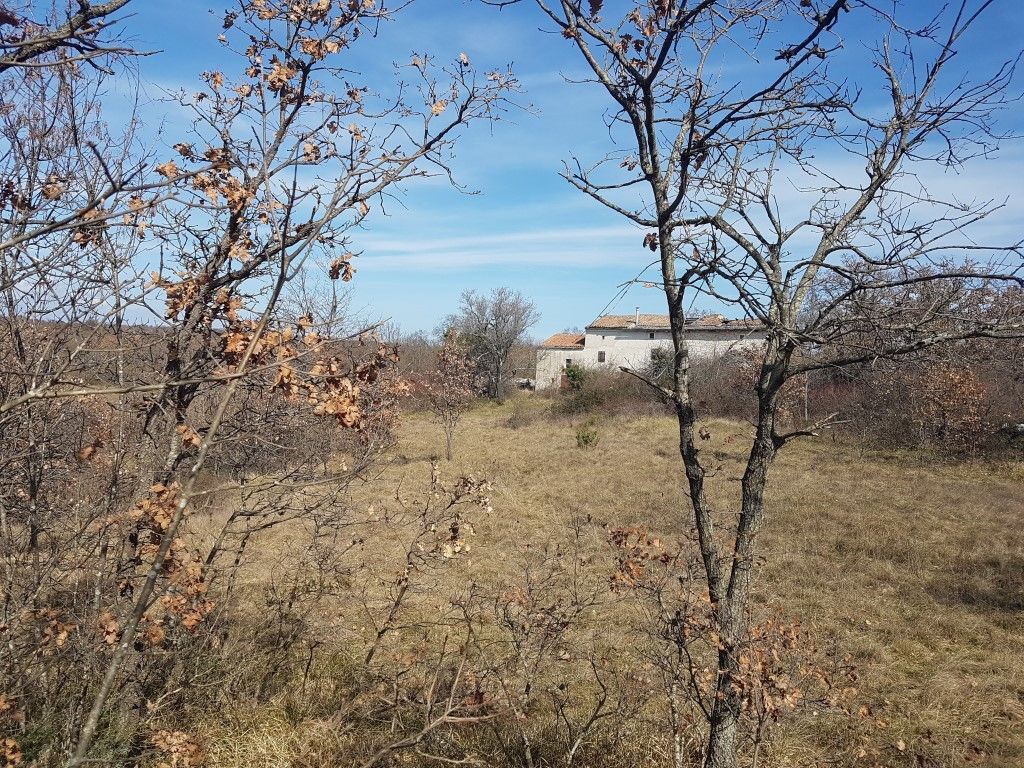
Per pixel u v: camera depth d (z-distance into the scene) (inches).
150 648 163.2
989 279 112.0
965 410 697.0
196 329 141.2
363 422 121.6
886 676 263.0
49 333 144.1
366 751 183.0
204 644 192.5
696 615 158.4
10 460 151.1
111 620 134.2
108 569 155.2
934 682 255.3
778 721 161.3
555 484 623.8
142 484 149.4
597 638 264.8
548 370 1800.0
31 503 162.4
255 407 177.3
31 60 85.8
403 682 217.8
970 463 683.4
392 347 121.6
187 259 143.9
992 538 438.0
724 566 159.8
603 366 1419.8
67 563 159.8
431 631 277.0
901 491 578.6
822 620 314.5
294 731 191.3
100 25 83.7
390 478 607.8
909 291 132.1
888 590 353.4
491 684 202.7
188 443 143.5
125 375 161.0
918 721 229.8
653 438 874.8
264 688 212.7
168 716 180.1
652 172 149.6
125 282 119.6
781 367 147.5
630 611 287.4
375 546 376.5
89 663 151.7
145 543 154.0
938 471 665.0
